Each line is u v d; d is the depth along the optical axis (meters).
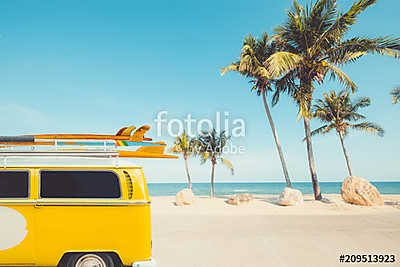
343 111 28.91
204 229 9.18
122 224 4.35
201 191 70.00
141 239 4.34
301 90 19.92
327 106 29.66
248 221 10.81
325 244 6.98
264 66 21.16
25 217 4.25
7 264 4.16
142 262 4.29
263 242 7.25
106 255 4.35
